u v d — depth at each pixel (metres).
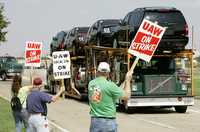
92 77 31.84
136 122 22.70
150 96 26.45
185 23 26.80
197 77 67.00
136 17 26.61
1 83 59.56
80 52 35.22
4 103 30.27
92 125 10.38
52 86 41.22
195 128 20.31
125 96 10.27
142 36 10.48
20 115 14.91
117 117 24.97
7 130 18.64
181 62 27.17
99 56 30.75
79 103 33.44
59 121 22.88
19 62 67.88
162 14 26.58
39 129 12.48
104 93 10.23
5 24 43.88
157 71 26.97
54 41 43.44
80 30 36.47
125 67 26.20
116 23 31.36
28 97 12.60
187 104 26.78
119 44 28.02
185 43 26.83
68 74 12.83
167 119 23.98
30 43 19.00
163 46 26.53
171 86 26.95
